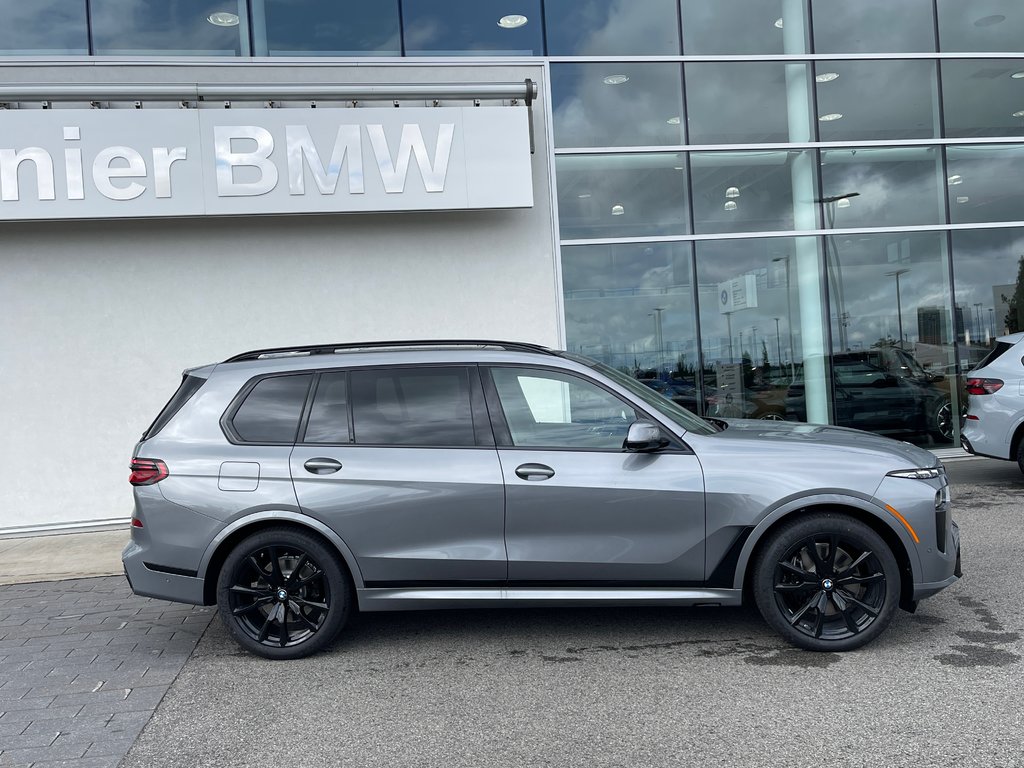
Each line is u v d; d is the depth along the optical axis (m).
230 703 3.96
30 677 4.42
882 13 10.74
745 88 10.45
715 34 10.40
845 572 4.27
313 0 9.54
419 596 4.42
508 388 4.57
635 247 10.19
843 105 10.66
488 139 9.10
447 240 9.47
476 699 3.88
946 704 3.57
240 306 9.11
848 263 10.63
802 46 10.58
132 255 8.94
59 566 7.18
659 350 10.22
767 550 4.29
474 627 5.01
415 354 4.69
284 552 4.50
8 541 8.51
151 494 4.48
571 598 4.39
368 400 4.59
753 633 4.68
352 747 3.42
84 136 8.51
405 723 3.64
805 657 4.25
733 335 10.36
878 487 4.23
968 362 10.83
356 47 9.63
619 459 4.38
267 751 3.42
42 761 3.38
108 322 8.91
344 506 4.38
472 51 9.89
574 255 10.04
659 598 4.36
